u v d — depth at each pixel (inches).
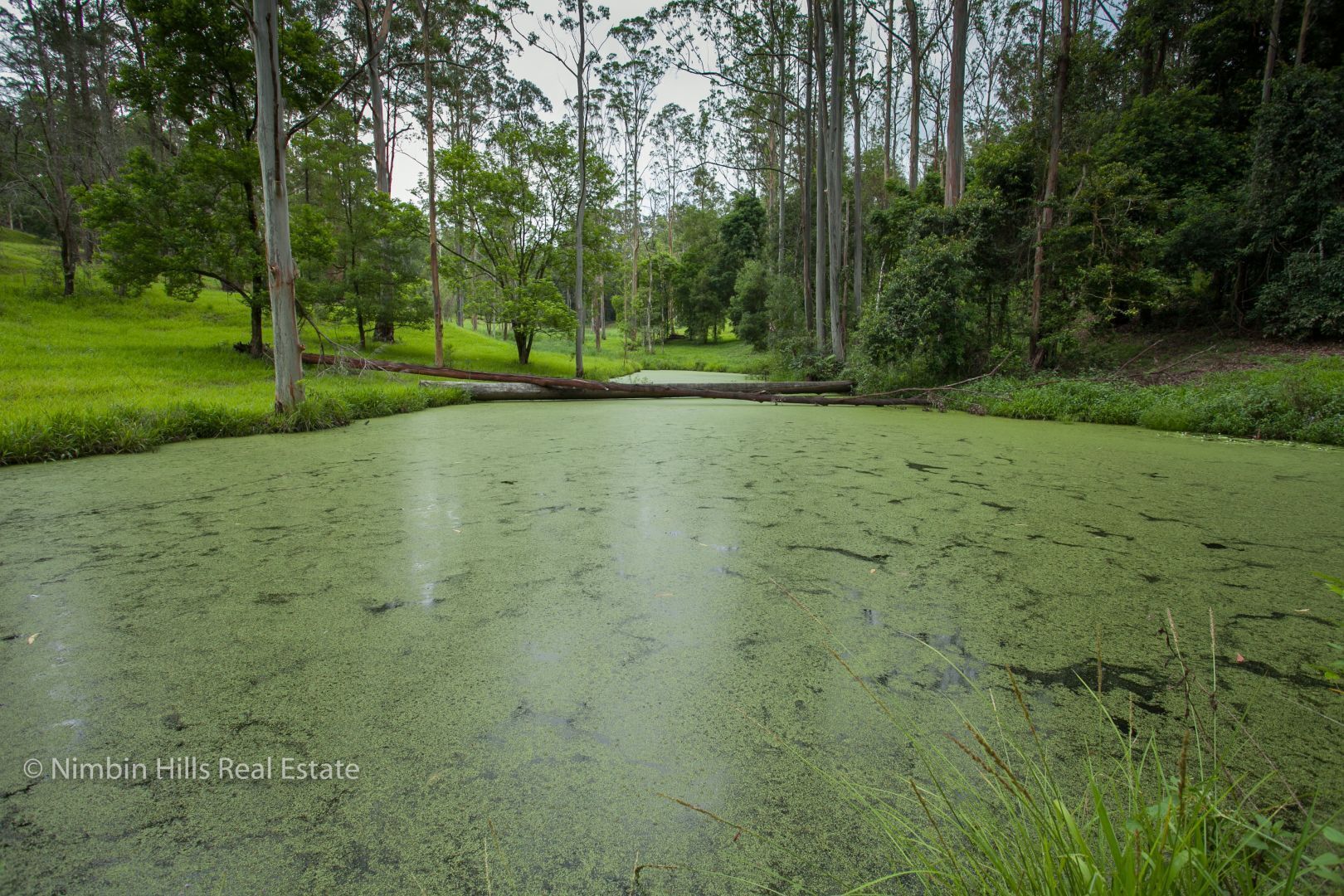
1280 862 33.9
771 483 167.0
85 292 670.5
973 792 50.4
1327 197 398.3
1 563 103.9
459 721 61.1
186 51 430.9
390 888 42.2
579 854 45.0
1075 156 399.9
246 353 501.4
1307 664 70.8
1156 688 66.7
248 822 48.1
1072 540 118.2
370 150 628.1
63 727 59.9
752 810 49.2
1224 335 461.4
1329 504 144.9
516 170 650.8
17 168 725.3
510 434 259.8
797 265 1008.2
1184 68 580.7
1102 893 31.0
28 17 681.0
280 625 82.0
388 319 639.8
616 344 1433.3
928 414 359.3
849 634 79.9
